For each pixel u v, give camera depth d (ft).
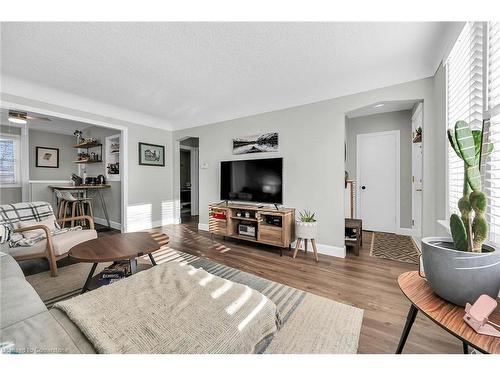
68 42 6.41
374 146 13.61
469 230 2.64
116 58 7.27
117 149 14.66
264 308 3.25
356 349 4.08
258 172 10.61
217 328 2.70
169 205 15.66
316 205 9.81
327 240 9.56
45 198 15.26
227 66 7.75
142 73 8.33
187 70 8.08
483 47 4.14
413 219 12.40
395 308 5.43
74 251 5.95
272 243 9.55
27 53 7.00
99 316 2.80
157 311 2.95
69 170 18.31
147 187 14.34
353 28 5.71
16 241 7.02
